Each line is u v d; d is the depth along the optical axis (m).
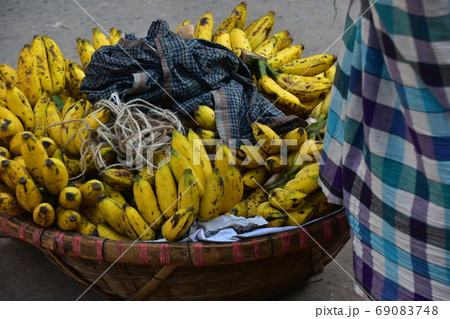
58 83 2.77
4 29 4.38
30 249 2.68
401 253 1.59
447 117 1.38
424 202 1.49
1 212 2.12
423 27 1.32
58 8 4.64
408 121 1.44
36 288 2.46
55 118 2.48
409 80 1.39
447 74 1.33
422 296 1.58
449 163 1.40
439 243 1.49
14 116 2.38
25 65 2.65
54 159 1.99
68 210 2.01
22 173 2.03
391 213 1.57
